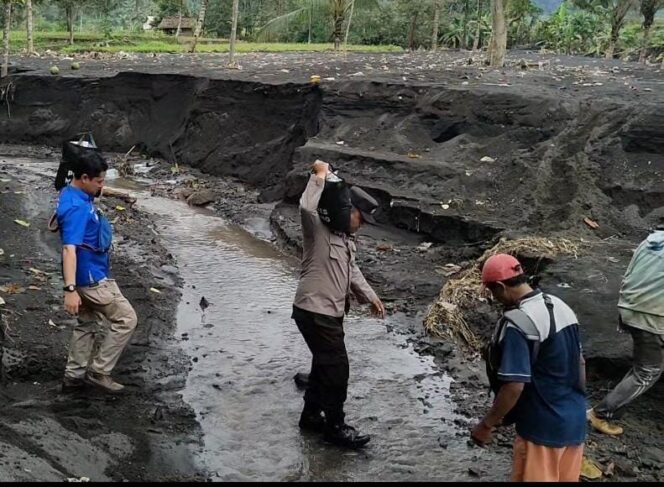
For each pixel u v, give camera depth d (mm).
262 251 10258
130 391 5836
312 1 30312
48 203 10750
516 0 41938
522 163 10289
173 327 7254
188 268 9297
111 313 5562
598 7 45281
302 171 11633
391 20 44156
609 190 9484
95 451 4938
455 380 6391
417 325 7504
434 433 5523
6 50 20172
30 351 6074
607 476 4914
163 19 47156
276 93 14883
